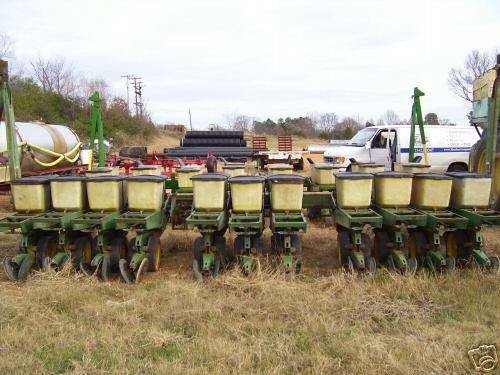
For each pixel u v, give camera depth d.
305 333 4.39
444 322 4.65
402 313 4.81
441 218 5.91
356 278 5.77
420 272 5.89
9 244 8.23
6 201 13.24
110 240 6.49
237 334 4.40
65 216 6.08
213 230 5.92
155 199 6.34
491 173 7.08
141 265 6.09
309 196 6.72
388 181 6.26
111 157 21.12
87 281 5.88
